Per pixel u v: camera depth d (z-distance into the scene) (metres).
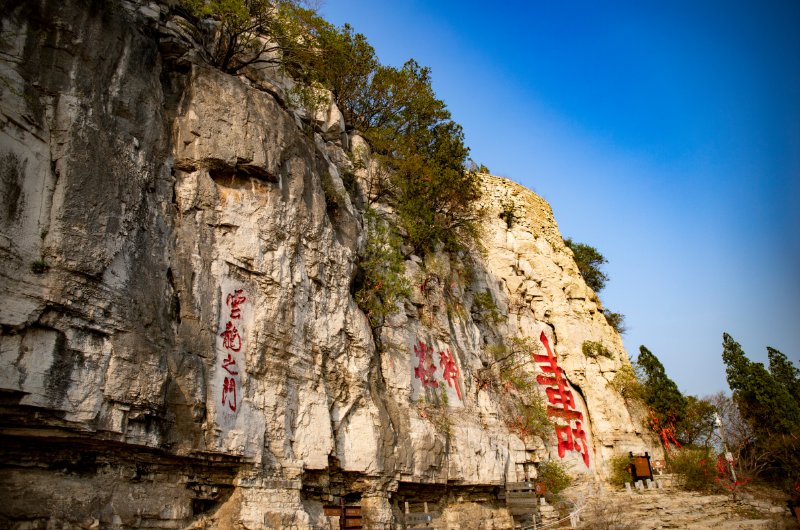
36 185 15.34
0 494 13.48
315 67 30.45
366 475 23.70
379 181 33.16
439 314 33.53
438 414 29.53
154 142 19.06
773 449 44.38
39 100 16.06
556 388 44.53
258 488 18.86
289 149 23.48
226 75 21.97
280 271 21.78
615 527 30.81
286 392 20.94
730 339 50.94
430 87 37.09
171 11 22.12
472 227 40.47
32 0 16.61
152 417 16.20
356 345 24.98
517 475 34.34
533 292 48.31
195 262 19.11
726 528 30.39
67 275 15.10
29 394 13.78
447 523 28.05
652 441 46.28
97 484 15.24
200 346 18.31
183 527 16.78
